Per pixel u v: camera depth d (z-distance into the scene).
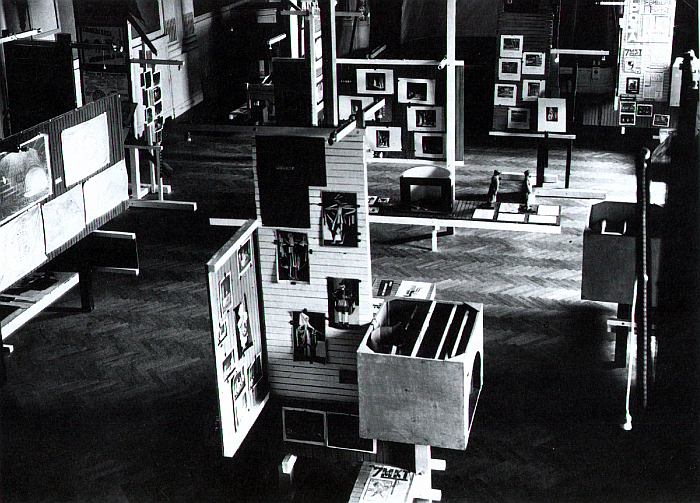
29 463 7.58
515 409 8.23
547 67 12.81
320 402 6.61
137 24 12.12
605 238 8.01
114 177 9.73
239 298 5.96
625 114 13.73
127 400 8.52
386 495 6.30
